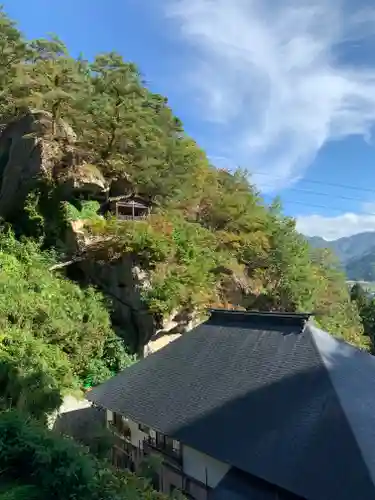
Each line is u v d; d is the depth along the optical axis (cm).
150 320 2025
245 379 1274
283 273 2980
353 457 902
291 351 1299
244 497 979
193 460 1205
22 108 2350
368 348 4159
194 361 1484
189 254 2208
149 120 2422
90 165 2228
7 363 1260
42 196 2206
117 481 667
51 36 2517
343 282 4341
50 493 610
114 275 2131
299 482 902
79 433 1391
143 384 1491
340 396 1066
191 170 2703
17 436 659
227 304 2500
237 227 2880
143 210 2420
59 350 1728
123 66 2438
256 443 1038
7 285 1769
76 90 2306
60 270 2130
